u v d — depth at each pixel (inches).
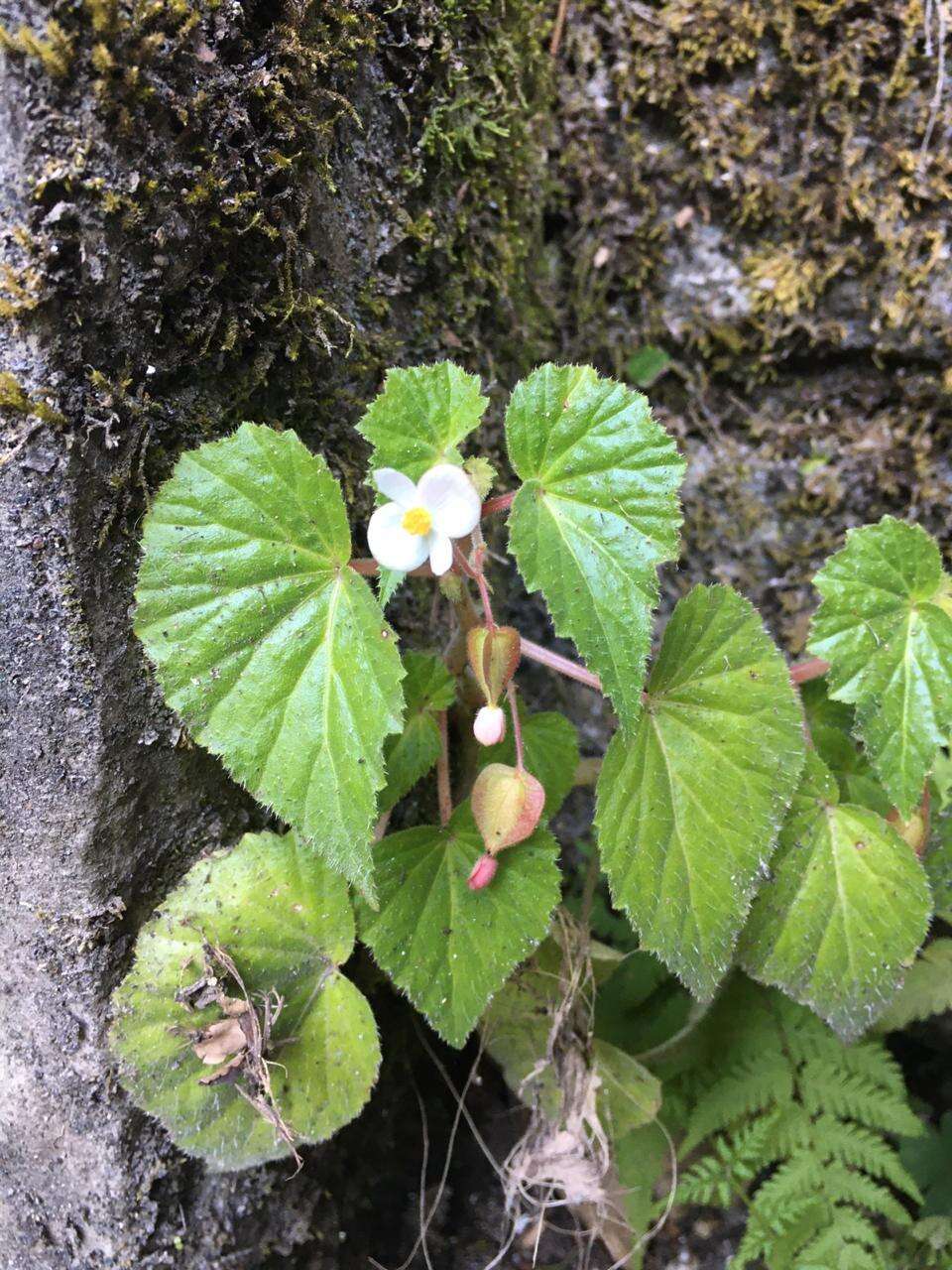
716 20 9.4
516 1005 8.2
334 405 7.4
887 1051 9.2
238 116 5.9
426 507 5.5
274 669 5.8
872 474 10.5
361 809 5.5
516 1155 8.1
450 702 7.3
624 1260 8.3
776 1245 8.2
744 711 6.5
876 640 6.5
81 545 5.9
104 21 5.1
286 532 5.8
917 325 9.7
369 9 6.9
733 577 10.9
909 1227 8.5
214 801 7.0
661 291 10.5
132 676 6.3
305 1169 7.7
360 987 8.3
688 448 10.9
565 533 5.7
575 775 8.6
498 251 9.1
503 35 8.6
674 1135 9.3
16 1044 6.8
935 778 8.3
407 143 7.7
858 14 9.1
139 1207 6.8
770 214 9.9
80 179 5.3
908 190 9.4
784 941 7.1
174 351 6.1
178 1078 6.6
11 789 6.3
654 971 9.6
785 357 10.4
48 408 5.6
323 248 6.9
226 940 6.7
